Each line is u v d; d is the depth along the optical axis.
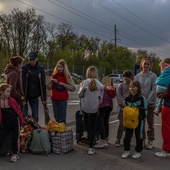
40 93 7.27
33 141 6.22
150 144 6.85
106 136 7.08
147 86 6.69
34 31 60.75
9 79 6.27
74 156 6.17
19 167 5.42
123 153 6.22
